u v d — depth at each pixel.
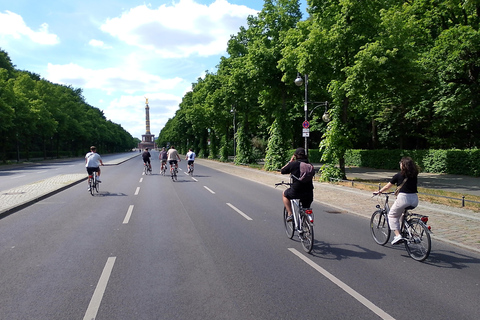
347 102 17.30
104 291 4.14
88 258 5.43
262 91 26.62
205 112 44.25
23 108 41.88
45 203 10.98
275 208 10.08
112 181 18.41
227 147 42.09
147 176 21.81
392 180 5.69
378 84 14.76
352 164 31.31
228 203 10.99
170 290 4.17
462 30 18.02
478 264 5.19
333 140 16.69
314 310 3.64
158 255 5.58
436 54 19.17
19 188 14.12
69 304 3.79
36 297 3.98
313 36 15.84
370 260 5.37
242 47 33.72
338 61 16.89
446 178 18.34
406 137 33.19
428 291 4.16
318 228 7.64
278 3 24.56
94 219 8.46
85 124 79.12
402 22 15.28
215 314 3.55
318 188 14.80
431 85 21.36
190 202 11.17
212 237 6.75
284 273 4.76
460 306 3.75
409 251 5.54
